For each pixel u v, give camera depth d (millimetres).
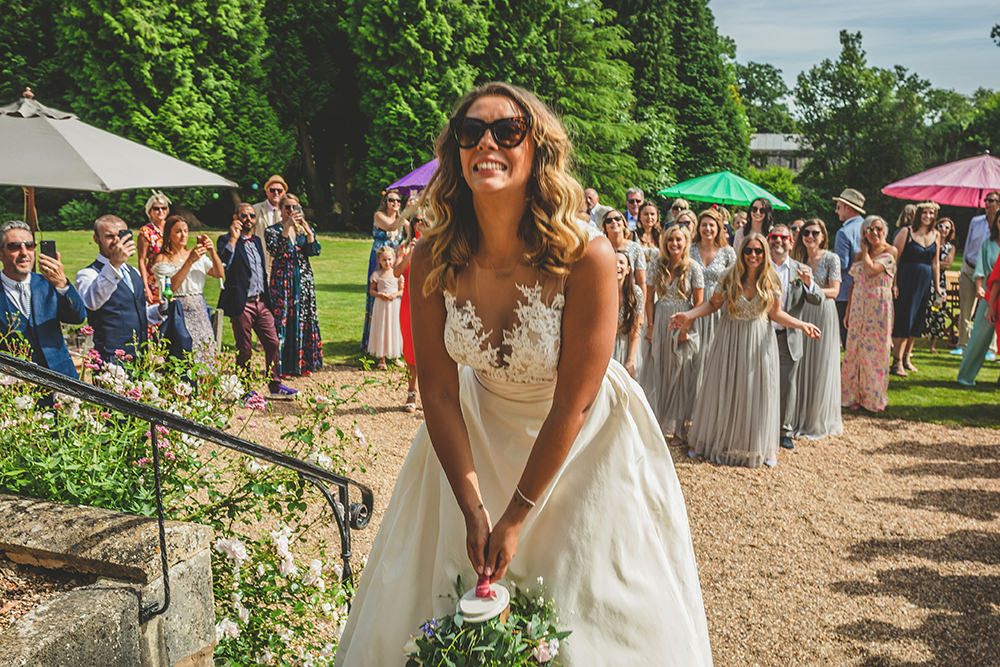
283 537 3000
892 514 5309
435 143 1877
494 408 2107
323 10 28281
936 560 4664
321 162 33375
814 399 6883
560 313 1852
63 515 2217
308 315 7980
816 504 5453
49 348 4340
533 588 2059
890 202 35406
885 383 7637
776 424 6152
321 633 3260
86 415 2896
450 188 1857
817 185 37750
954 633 3883
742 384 6055
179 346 5887
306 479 3205
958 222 29000
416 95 26531
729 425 6141
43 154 5711
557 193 1761
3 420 2736
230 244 6938
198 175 6590
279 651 2893
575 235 1753
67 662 1736
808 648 3773
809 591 4301
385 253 8453
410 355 6879
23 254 4227
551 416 1876
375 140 27422
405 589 2166
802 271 6574
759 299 5906
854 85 36312
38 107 6168
